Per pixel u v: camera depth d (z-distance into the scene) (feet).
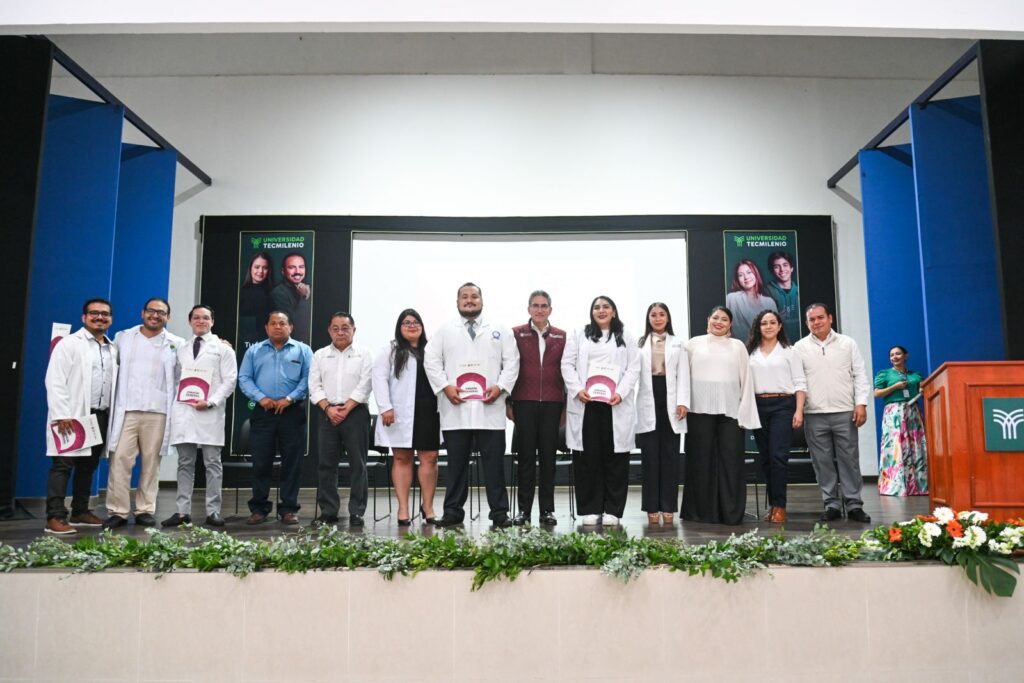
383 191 28.86
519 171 29.04
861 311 28.66
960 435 12.07
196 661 10.45
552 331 16.19
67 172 20.76
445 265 29.50
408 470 16.60
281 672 10.41
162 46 29.25
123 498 16.25
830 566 10.59
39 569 10.71
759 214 28.81
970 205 21.43
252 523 16.47
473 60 29.45
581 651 10.41
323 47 29.35
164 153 25.09
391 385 16.49
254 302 27.86
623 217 28.60
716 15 13.97
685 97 29.48
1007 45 17.85
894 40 29.81
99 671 10.43
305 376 16.90
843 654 10.44
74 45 29.12
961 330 21.08
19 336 17.31
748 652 10.43
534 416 15.87
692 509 16.92
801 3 14.05
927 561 10.78
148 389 16.52
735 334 28.09
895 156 25.73
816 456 17.20
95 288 20.76
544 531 11.21
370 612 10.47
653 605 10.45
